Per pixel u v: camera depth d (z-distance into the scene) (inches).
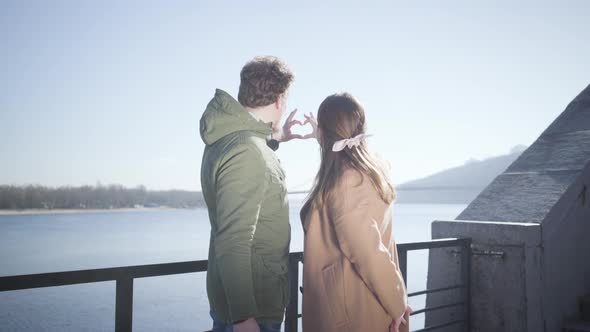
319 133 69.1
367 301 62.2
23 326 1264.8
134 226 7800.2
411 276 1673.2
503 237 129.9
